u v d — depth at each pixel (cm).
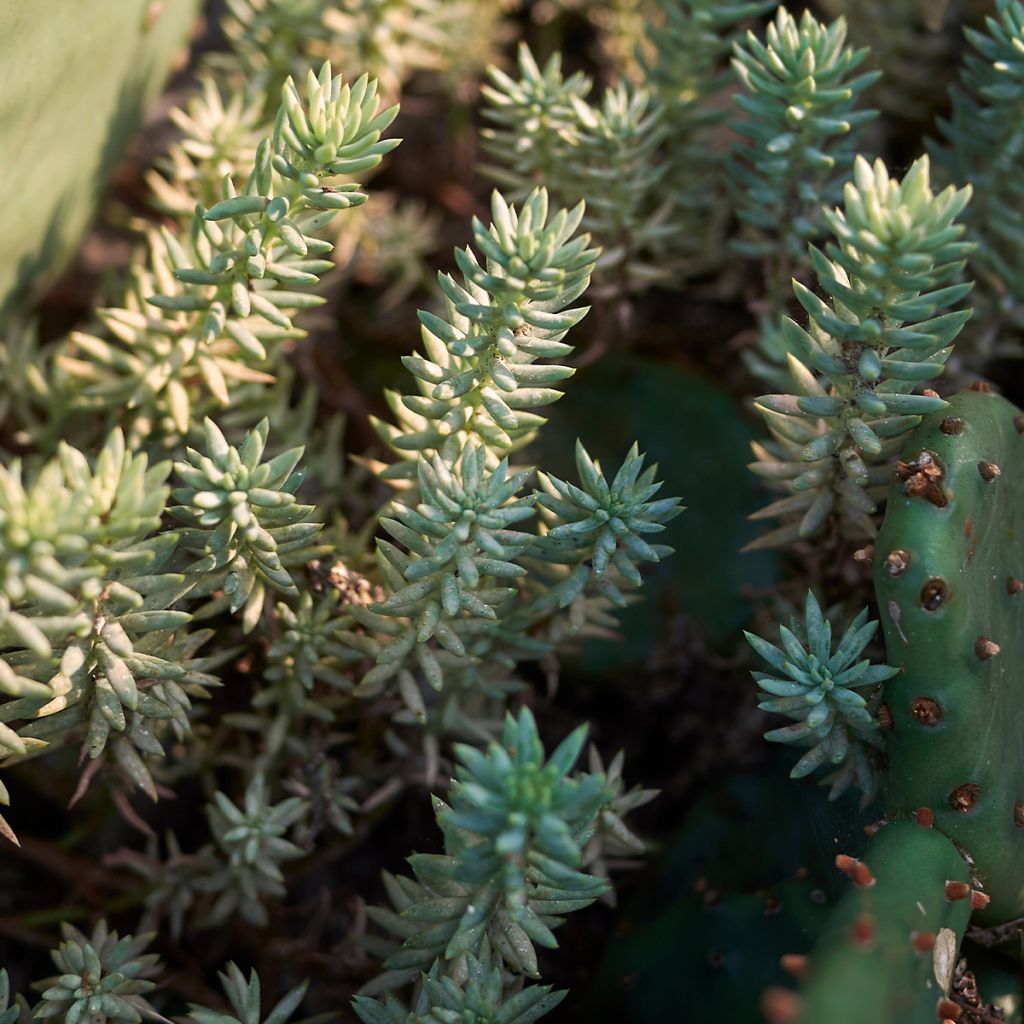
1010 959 39
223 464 37
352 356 50
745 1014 39
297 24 47
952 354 46
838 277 38
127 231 54
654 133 46
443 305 49
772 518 46
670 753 46
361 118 38
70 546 34
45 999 37
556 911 37
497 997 36
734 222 50
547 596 39
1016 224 45
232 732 44
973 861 36
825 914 39
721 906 40
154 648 38
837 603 43
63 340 47
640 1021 40
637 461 38
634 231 46
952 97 45
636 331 50
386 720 43
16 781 44
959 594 35
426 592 38
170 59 50
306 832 42
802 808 42
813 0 53
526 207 37
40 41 40
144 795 45
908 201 36
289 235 38
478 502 37
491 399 38
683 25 46
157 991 42
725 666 45
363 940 40
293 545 38
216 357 41
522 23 56
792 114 42
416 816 45
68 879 44
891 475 39
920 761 36
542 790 33
